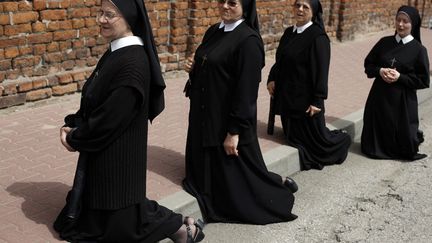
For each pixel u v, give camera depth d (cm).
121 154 337
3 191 430
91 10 691
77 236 358
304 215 471
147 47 333
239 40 402
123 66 323
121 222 346
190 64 435
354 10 1220
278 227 445
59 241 362
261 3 963
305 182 541
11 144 527
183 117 643
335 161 582
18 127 573
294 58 537
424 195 527
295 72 543
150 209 371
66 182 454
